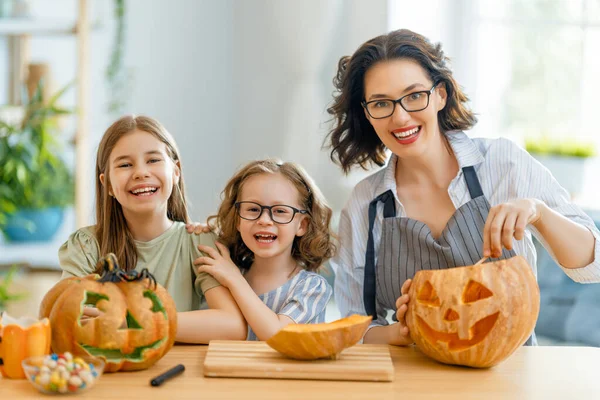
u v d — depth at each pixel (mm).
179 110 4570
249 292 1573
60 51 4582
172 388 1201
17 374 1235
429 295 1349
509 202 1428
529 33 4406
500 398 1180
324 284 1724
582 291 2699
